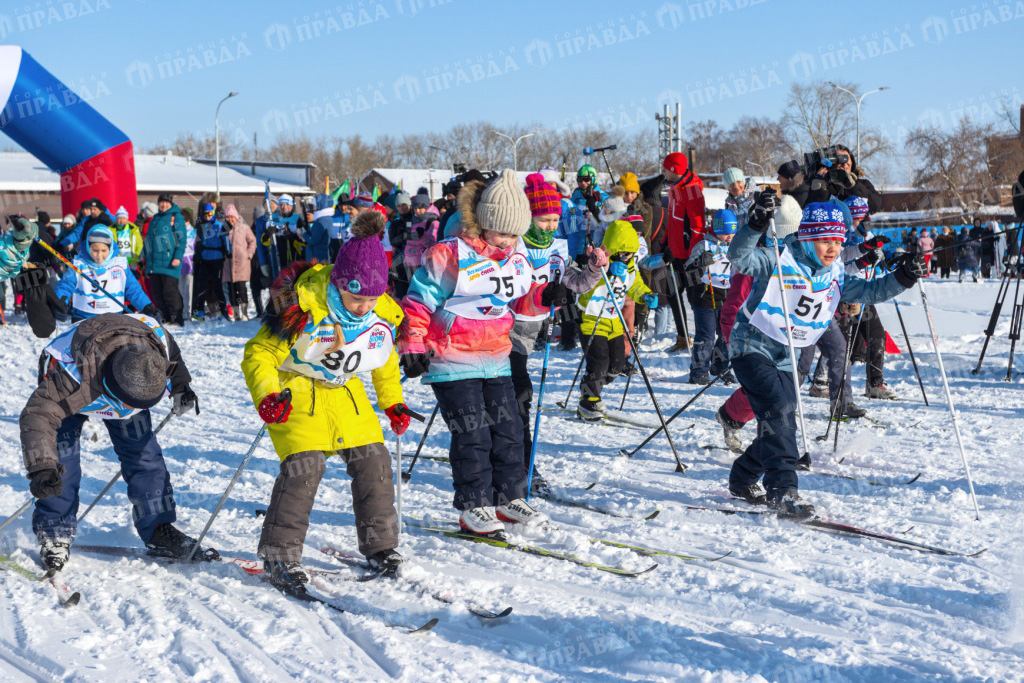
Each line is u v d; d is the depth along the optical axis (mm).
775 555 3746
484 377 4059
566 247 5898
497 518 4188
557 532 4070
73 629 3031
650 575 3555
